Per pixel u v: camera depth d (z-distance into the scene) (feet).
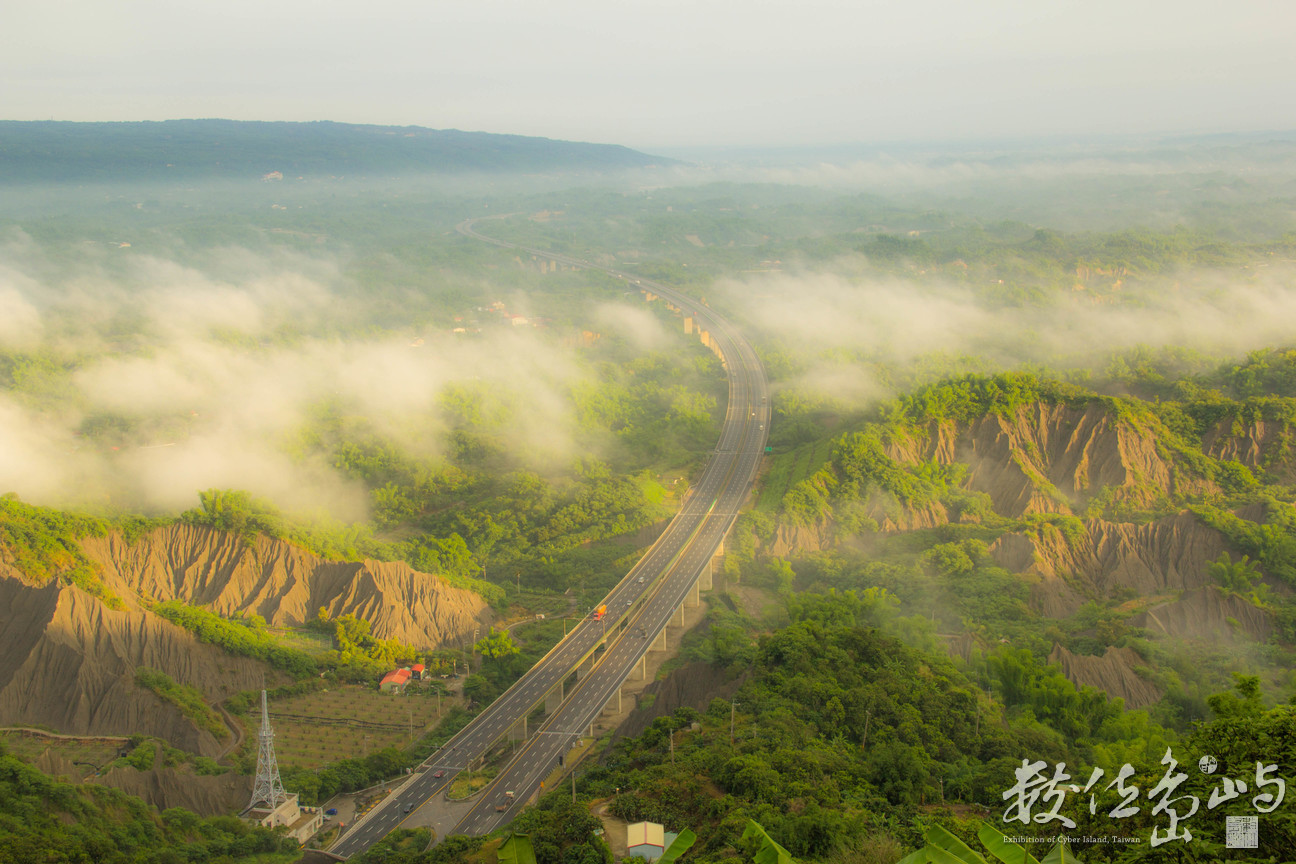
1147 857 193.57
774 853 134.62
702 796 363.97
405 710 550.36
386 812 453.99
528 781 474.90
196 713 511.81
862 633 513.45
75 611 536.42
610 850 335.88
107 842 376.68
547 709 545.85
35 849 349.82
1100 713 476.54
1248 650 542.57
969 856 136.05
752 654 529.04
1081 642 567.18
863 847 295.07
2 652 529.86
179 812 426.51
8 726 499.92
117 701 506.89
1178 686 500.74
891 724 427.74
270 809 442.50
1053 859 136.05
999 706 481.87
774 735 400.06
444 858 378.94
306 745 514.68
